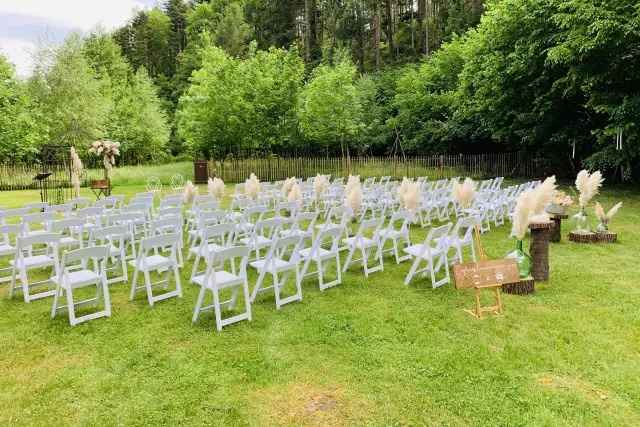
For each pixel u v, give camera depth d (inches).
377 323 173.8
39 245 307.1
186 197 357.7
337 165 812.0
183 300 200.8
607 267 246.8
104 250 175.5
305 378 134.6
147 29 1838.1
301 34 1535.4
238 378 134.6
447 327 169.6
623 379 132.3
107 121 1095.6
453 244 227.8
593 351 149.4
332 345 155.7
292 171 834.2
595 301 195.5
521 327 169.0
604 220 310.2
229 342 158.2
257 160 860.0
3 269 230.4
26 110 904.3
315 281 228.7
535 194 203.9
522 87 629.9
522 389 127.6
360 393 126.7
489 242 312.3
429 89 939.3
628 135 483.2
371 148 1072.8
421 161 784.3
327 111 877.8
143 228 314.0
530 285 205.3
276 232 240.1
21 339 161.0
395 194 422.0
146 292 211.3
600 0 467.8
